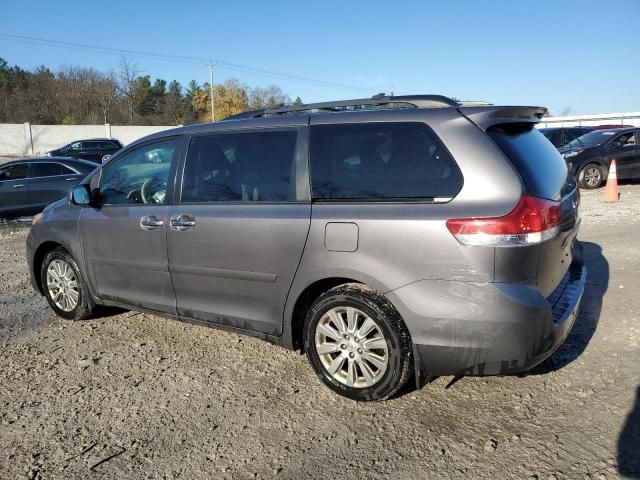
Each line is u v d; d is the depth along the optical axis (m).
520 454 2.81
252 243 3.64
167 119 72.12
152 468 2.84
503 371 3.00
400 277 3.10
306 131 3.59
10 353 4.38
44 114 64.69
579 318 4.59
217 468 2.82
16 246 9.12
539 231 2.91
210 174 3.98
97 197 4.71
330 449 2.95
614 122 38.66
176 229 4.03
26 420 3.34
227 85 78.50
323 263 3.36
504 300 2.88
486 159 3.00
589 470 2.66
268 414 3.32
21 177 11.66
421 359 3.12
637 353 3.87
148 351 4.34
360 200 3.30
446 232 2.97
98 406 3.48
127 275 4.46
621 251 6.79
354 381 3.39
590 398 3.31
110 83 68.31
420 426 3.12
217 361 4.12
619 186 14.43
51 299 5.20
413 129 3.23
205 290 3.97
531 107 3.43
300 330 3.69
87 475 2.80
